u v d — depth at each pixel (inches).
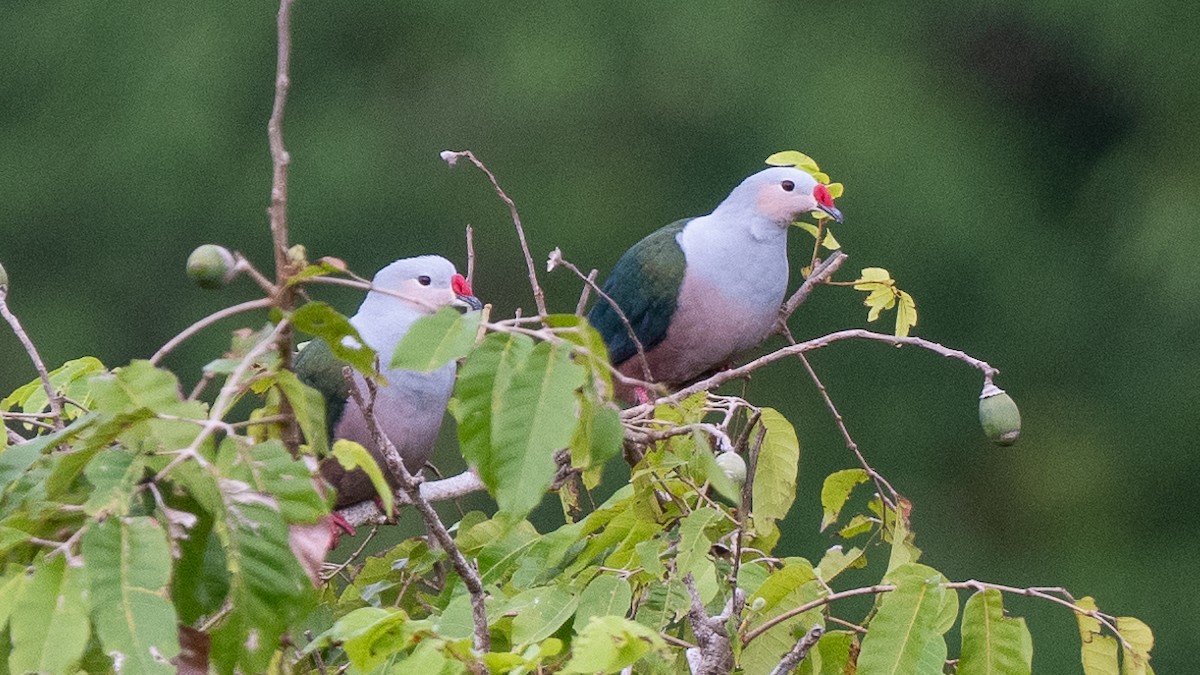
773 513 221.1
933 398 609.9
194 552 146.2
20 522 144.3
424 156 640.4
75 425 150.6
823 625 195.0
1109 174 639.1
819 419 602.2
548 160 639.1
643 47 641.0
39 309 636.1
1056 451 610.2
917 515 602.2
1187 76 643.5
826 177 279.4
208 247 159.3
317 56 655.1
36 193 641.0
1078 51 650.2
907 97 627.2
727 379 228.8
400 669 148.2
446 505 462.0
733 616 185.6
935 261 617.0
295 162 639.1
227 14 653.9
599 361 145.3
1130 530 604.7
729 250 312.5
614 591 175.6
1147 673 180.1
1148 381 612.7
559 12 652.7
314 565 147.3
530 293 633.0
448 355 144.0
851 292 601.0
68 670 130.6
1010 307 621.0
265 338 151.9
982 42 655.1
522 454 141.9
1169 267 612.7
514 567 201.5
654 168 636.7
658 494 193.6
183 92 639.8
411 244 636.1
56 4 655.1
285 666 171.0
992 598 168.2
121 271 639.1
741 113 634.8
